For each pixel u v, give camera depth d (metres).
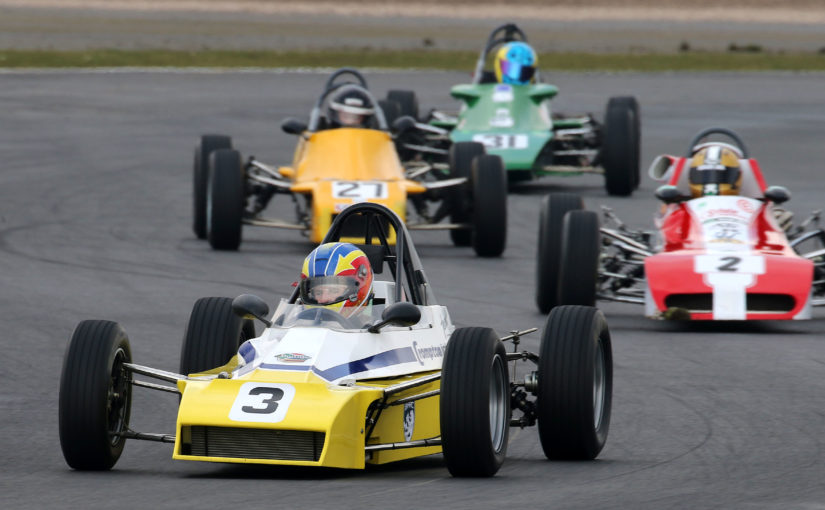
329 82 70.25
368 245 34.00
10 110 122.69
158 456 31.91
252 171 69.06
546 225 51.91
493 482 28.41
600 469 30.17
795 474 29.59
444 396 28.05
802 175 95.75
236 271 60.56
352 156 65.75
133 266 61.75
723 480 28.94
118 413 29.86
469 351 28.30
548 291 51.72
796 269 48.81
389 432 29.73
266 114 125.62
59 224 73.25
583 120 90.88
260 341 30.81
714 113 130.75
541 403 30.52
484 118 87.44
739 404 37.94
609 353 32.03
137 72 158.12
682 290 48.66
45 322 49.75
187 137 110.38
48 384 40.09
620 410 37.31
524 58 89.44
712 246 50.72
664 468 30.31
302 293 31.83
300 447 27.39
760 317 47.97
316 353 29.45
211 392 28.03
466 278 60.38
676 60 194.88
